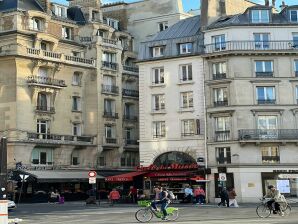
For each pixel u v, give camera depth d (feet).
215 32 171.42
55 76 188.96
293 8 173.58
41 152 183.42
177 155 173.06
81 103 198.70
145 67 181.06
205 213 102.89
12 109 175.83
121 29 233.35
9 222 71.31
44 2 194.08
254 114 163.63
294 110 164.45
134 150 213.66
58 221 88.79
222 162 164.55
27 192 175.63
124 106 213.66
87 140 195.93
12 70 177.47
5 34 180.14
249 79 165.27
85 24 204.23
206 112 168.66
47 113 185.06
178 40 178.19
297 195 160.25
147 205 86.79
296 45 168.04
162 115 175.83
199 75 171.63
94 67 200.03
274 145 162.50
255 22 170.91
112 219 91.76
